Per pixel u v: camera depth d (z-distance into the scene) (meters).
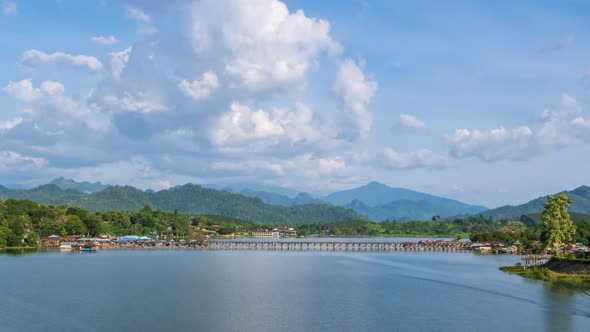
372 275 183.75
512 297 131.50
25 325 97.62
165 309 113.06
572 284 154.12
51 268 190.62
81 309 112.06
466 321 103.19
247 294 134.88
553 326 98.81
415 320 104.19
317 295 134.75
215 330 95.44
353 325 99.75
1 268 189.50
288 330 95.69
